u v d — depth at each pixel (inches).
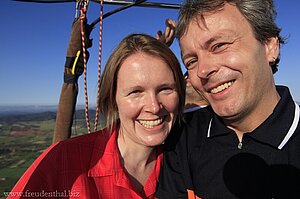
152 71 19.0
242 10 18.0
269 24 18.2
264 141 18.3
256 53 18.2
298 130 18.2
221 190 19.4
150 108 19.3
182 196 20.8
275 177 17.9
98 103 21.8
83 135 21.5
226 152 19.7
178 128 23.0
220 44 18.3
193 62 20.1
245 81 18.3
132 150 21.1
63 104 25.2
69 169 19.5
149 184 21.4
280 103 18.8
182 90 21.0
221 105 19.1
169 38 25.4
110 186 19.6
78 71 25.3
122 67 19.5
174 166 21.7
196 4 18.7
